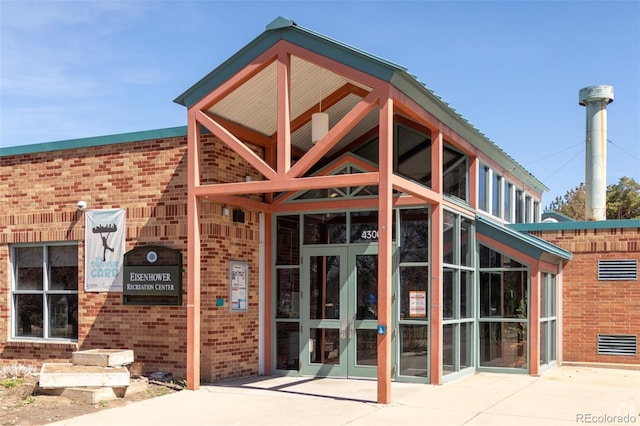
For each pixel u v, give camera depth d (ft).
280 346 44.45
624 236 51.31
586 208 66.64
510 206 61.11
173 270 41.70
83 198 45.60
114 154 44.80
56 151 46.80
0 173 48.75
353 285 42.91
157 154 43.39
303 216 44.60
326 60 35.86
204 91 38.96
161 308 42.14
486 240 47.91
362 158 43.57
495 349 47.16
